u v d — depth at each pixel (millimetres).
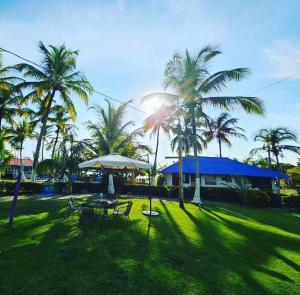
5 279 4801
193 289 4836
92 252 6504
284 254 7570
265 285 5219
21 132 35656
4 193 20719
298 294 4934
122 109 26609
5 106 26047
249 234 9727
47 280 4852
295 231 11617
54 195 21000
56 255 6152
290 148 39312
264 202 21938
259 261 6773
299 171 31703
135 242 7602
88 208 9602
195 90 18188
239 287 5047
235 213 16297
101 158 12359
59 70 21906
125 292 4574
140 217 11539
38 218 10359
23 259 5785
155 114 19531
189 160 32344
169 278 5254
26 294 4332
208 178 31234
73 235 7996
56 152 22422
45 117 22438
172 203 18125
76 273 5227
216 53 18219
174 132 18625
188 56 18688
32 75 21672
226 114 41719
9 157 16625
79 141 23125
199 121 20453
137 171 35094
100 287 4707
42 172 22125
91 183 25078
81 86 23125
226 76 17656
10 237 7441
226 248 7688
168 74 18609
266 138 40625
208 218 12734
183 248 7352
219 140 42781
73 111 23859
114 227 9344
